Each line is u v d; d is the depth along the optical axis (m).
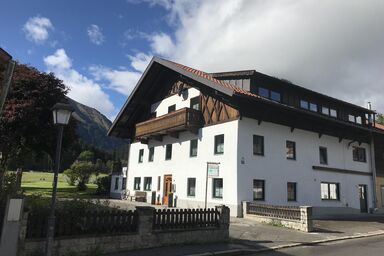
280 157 23.94
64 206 10.48
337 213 26.80
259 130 23.09
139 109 34.09
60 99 20.30
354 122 30.89
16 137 19.52
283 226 17.52
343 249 12.67
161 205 27.94
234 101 22.48
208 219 12.87
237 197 21.14
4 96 10.09
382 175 31.53
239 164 21.64
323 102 28.70
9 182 11.23
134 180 34.12
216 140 23.73
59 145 9.48
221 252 11.09
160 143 30.22
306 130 26.06
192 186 25.28
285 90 26.03
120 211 10.89
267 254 11.55
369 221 22.41
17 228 8.75
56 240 9.52
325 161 27.12
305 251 12.20
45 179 67.88
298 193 24.48
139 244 11.05
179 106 28.44
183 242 12.01
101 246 10.27
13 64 10.38
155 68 29.81
